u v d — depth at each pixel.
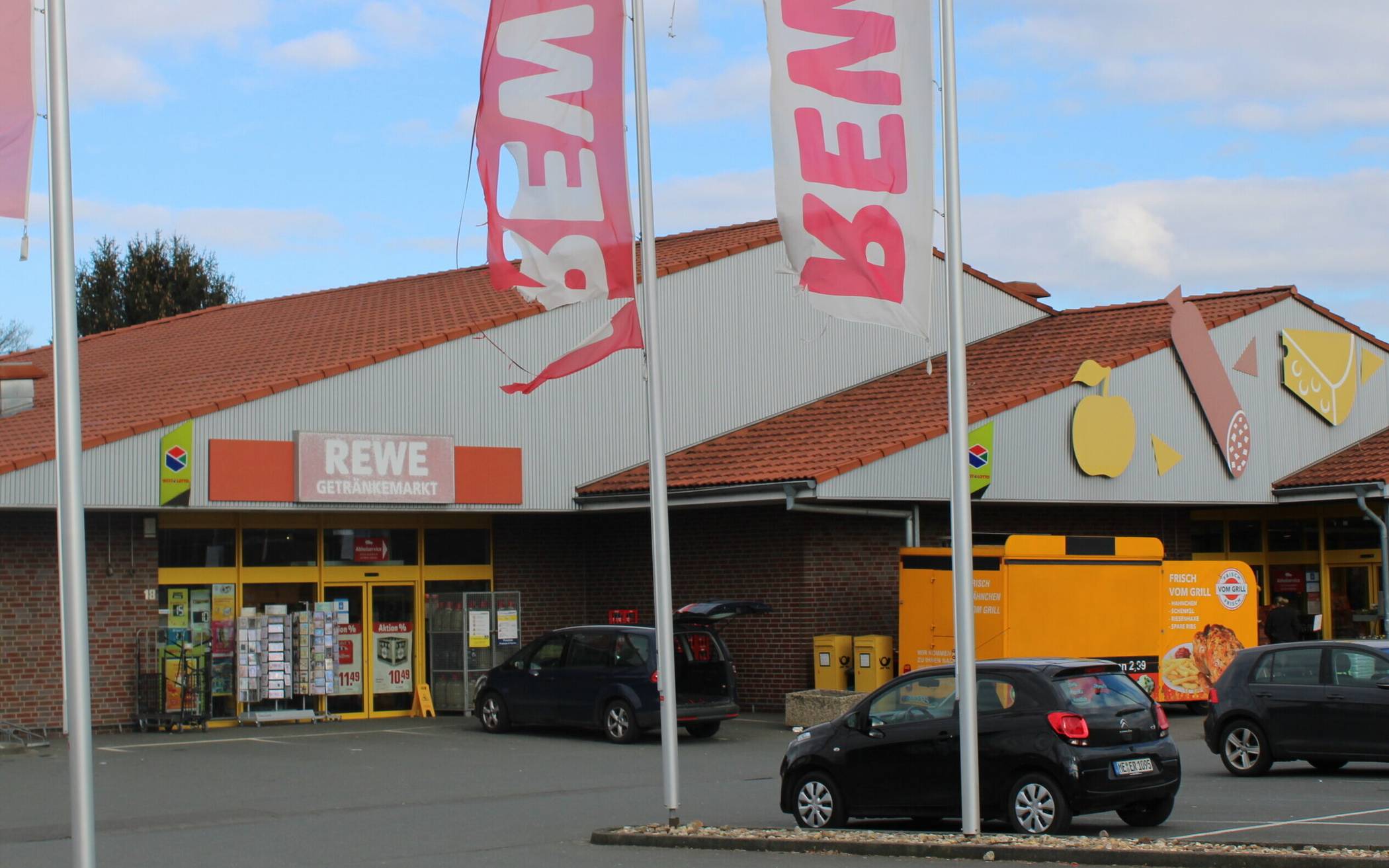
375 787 17.98
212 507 23.00
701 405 28.89
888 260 12.82
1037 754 12.75
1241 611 25.58
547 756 21.09
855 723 13.92
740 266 29.78
